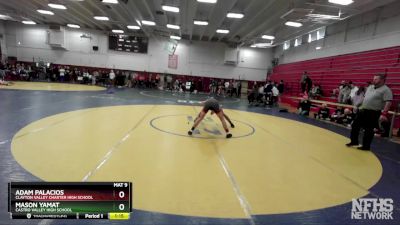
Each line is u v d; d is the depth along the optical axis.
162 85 26.53
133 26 21.06
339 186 3.87
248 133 7.30
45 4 17.12
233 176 3.96
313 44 19.00
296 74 20.22
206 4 14.77
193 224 2.61
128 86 25.34
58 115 7.71
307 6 11.80
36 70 23.70
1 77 18.91
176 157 4.67
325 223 2.80
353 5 11.88
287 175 4.18
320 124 10.48
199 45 26.62
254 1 12.78
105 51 25.81
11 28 24.91
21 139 5.04
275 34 20.75
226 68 26.98
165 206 2.92
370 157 5.69
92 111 8.88
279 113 13.31
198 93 24.47
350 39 14.97
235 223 2.68
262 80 27.25
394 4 11.93
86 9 17.52
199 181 3.68
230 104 16.27
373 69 12.24
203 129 7.34
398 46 11.41
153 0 14.89
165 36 25.16
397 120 9.98
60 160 4.06
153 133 6.37
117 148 4.92
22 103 9.36
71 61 25.69
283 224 2.72
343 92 12.18
